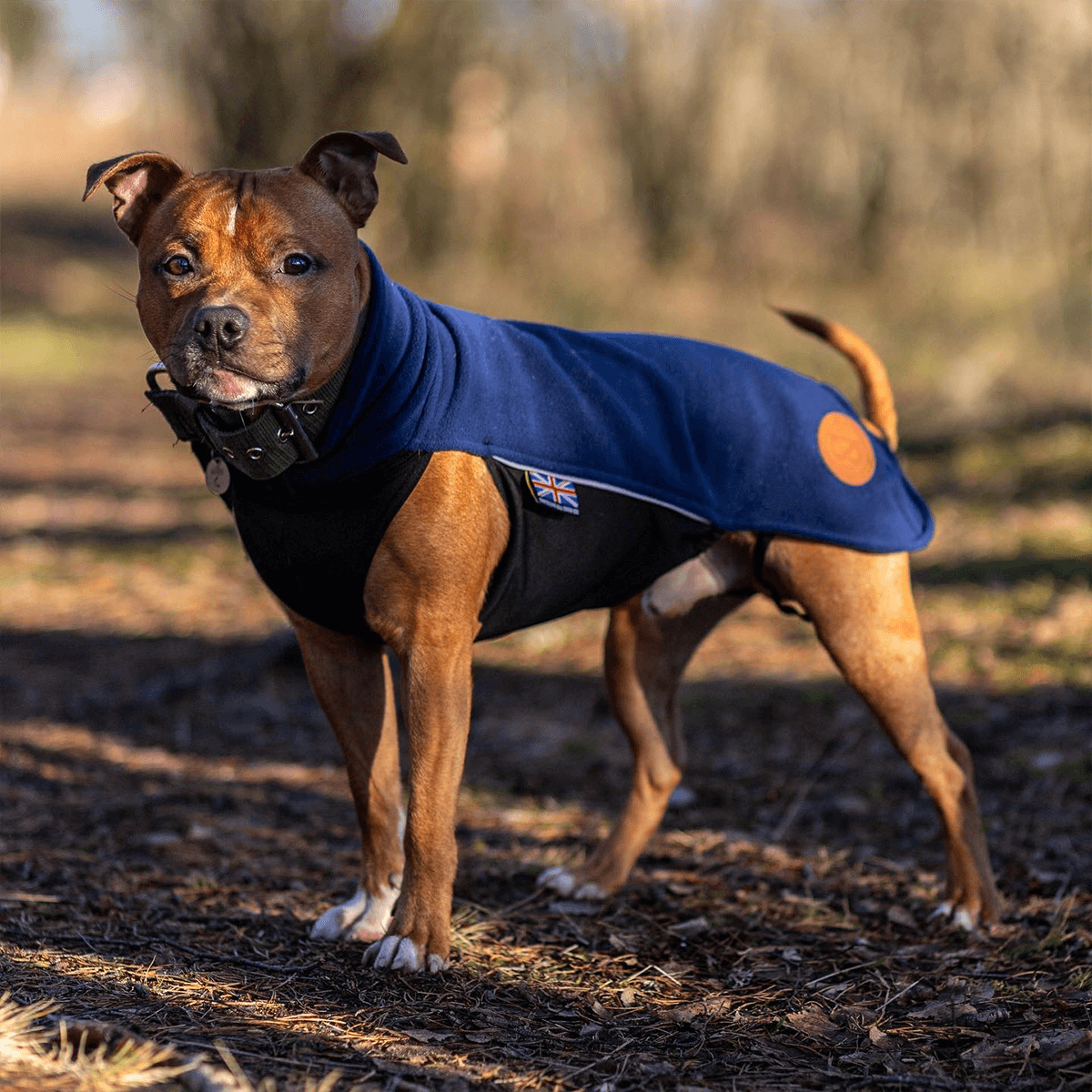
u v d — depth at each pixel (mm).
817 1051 3865
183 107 26141
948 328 21672
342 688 4730
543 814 6664
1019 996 4266
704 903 5336
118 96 50062
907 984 4422
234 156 24797
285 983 4219
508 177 26578
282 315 4035
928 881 5551
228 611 11195
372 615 4414
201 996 4020
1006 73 26203
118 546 13461
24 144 48969
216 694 8906
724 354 5199
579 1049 3834
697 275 27688
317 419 4215
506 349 4691
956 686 8273
